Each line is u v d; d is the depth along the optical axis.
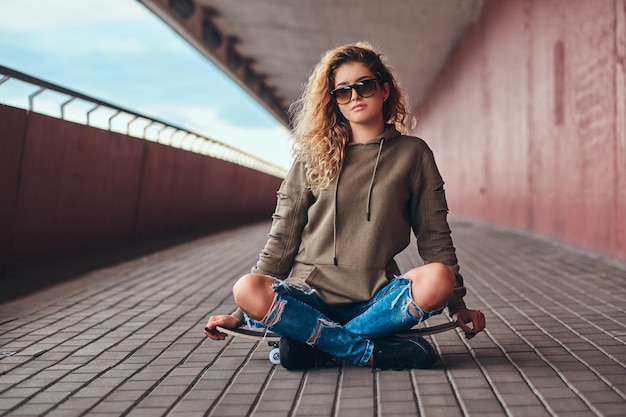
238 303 2.40
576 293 4.62
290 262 2.64
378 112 2.62
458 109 17.42
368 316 2.45
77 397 2.29
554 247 8.13
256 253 7.91
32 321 3.78
